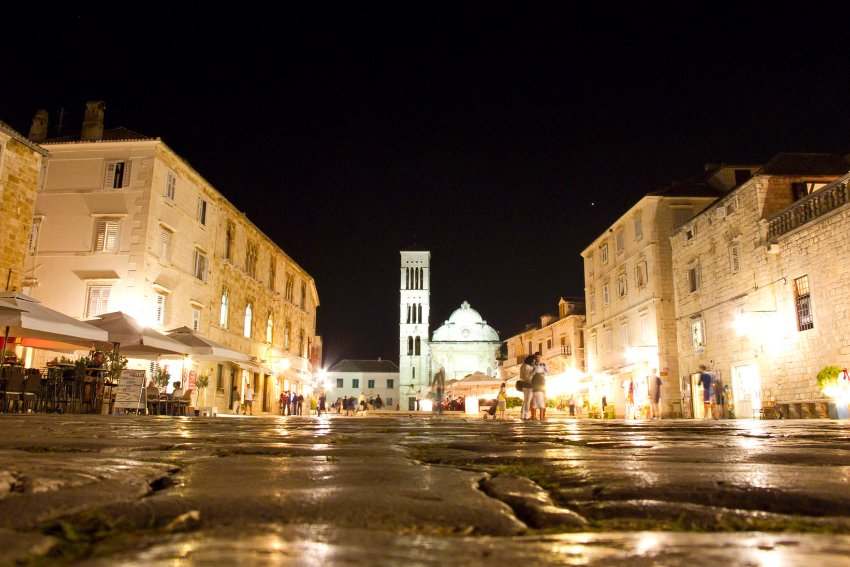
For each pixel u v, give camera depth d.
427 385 98.56
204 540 1.54
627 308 40.41
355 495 2.23
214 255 33.75
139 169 27.64
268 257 43.38
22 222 21.25
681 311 34.28
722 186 37.38
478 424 12.30
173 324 29.00
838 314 21.50
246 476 2.81
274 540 1.54
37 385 17.14
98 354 19.22
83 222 27.34
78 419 11.62
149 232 27.25
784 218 24.94
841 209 21.25
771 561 1.37
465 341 99.88
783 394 24.41
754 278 26.73
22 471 2.74
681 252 34.31
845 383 20.09
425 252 106.06
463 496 2.23
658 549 1.48
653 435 7.18
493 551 1.46
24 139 21.19
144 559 1.34
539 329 68.19
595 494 2.33
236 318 36.97
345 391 120.75
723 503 2.16
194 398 28.88
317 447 4.73
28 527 1.64
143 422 10.58
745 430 9.17
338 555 1.40
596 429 9.35
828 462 3.60
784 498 2.20
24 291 26.78
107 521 1.74
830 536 1.63
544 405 17.86
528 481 2.67
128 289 26.62
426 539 1.58
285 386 47.66
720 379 29.75
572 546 1.51
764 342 25.45
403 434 7.25
